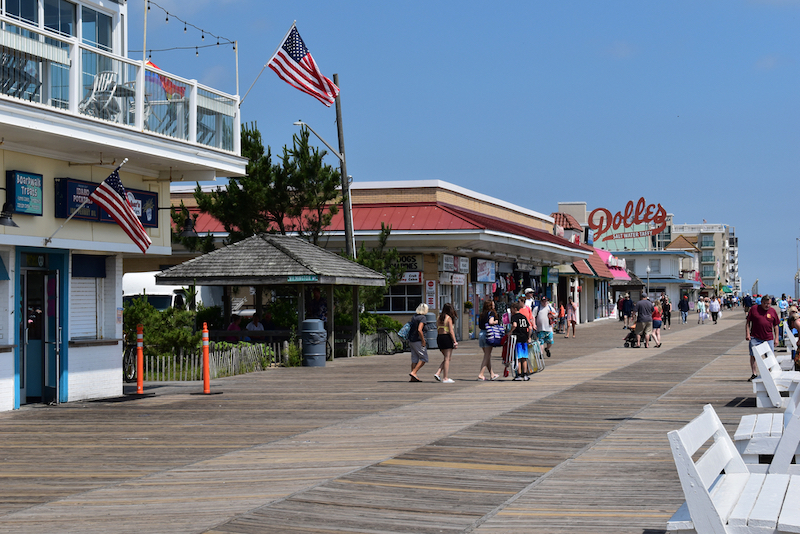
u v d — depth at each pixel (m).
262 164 28.28
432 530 6.71
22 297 15.52
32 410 14.77
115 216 14.91
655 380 18.61
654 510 7.23
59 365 15.77
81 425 12.91
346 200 29.73
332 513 7.25
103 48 17.31
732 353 27.53
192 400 16.00
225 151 17.83
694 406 14.04
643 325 30.91
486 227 34.31
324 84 23.02
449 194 38.22
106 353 16.89
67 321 15.91
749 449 7.95
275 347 24.50
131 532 6.74
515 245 38.44
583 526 6.77
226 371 21.31
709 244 172.00
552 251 44.81
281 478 8.74
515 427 11.93
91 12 17.00
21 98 13.38
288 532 6.68
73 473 9.24
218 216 29.11
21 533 6.76
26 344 15.85
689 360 24.56
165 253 18.02
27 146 14.46
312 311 28.98
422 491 8.06
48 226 15.02
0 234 13.98
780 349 28.52
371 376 20.78
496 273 44.59
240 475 8.97
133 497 8.02
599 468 9.04
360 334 29.09
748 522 5.04
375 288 30.00
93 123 14.38
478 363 25.12
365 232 34.09
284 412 14.07
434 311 35.06
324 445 10.75
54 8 15.95
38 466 9.66
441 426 12.11
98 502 7.84
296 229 30.19
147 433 12.04
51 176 15.14
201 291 36.62
